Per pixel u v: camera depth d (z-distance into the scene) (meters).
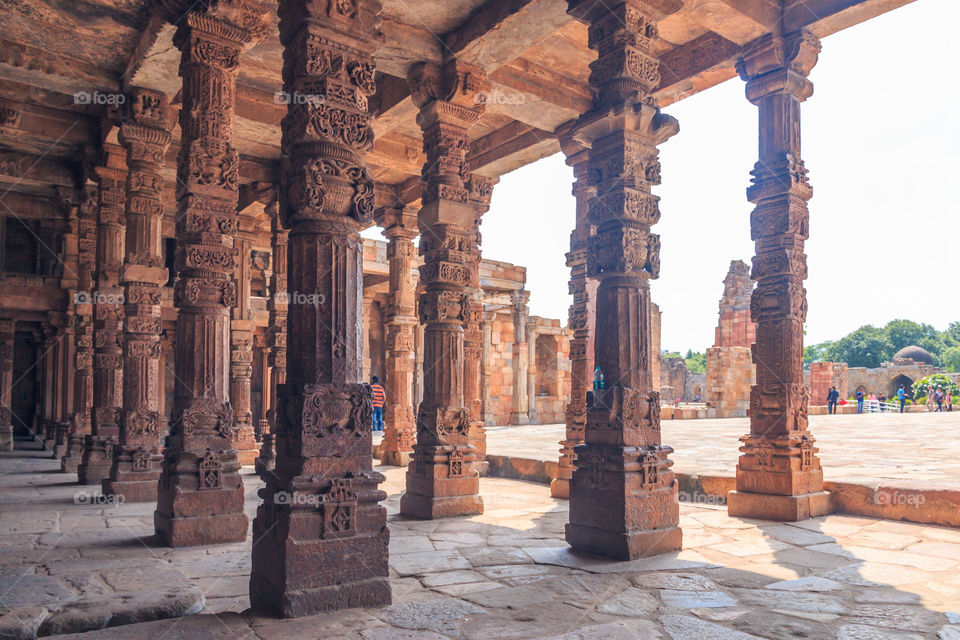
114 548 5.91
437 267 8.03
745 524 6.80
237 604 4.28
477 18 7.38
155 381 9.12
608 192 5.88
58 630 3.58
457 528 6.86
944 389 42.03
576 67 9.21
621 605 4.15
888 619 3.85
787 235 7.53
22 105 10.33
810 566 5.09
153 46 7.78
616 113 5.77
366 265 22.14
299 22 4.37
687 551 5.60
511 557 5.47
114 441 10.62
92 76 9.05
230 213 6.66
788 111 7.64
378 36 4.64
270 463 12.30
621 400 5.57
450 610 4.04
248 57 8.69
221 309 6.73
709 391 29.08
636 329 5.74
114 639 3.46
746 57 7.82
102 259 10.38
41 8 7.57
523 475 11.24
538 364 32.28
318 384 4.23
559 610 4.05
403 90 9.21
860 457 11.16
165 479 6.36
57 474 11.88
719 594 4.38
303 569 3.96
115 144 10.33
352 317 4.44
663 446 5.76
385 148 11.54
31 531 6.66
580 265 9.83
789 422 7.29
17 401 21.67
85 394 12.82
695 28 8.23
